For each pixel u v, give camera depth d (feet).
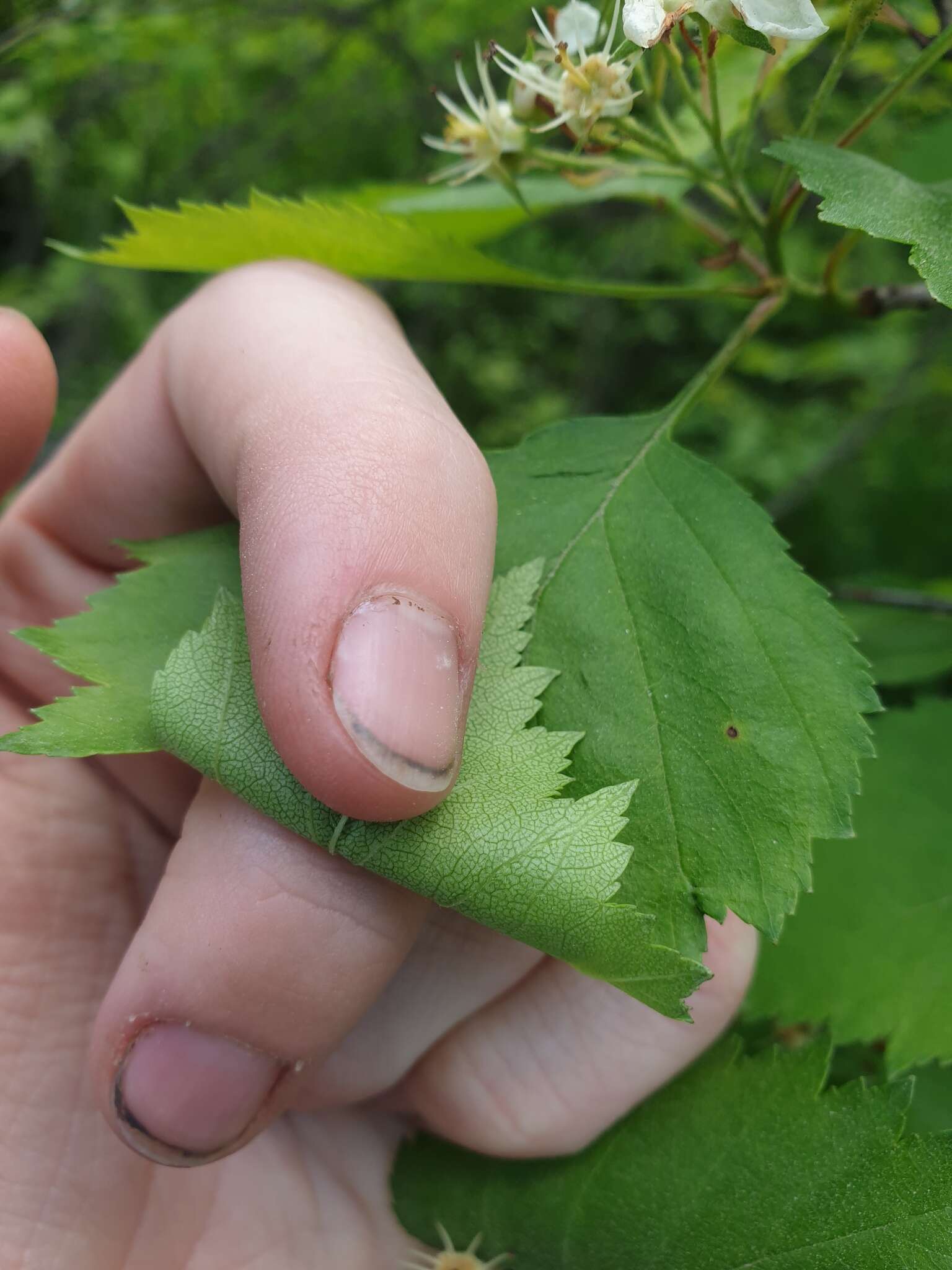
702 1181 0.29
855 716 0.22
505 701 0.23
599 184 0.33
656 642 0.23
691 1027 0.30
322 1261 0.32
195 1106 0.23
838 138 0.25
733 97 0.33
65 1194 0.30
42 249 0.99
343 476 0.22
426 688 0.20
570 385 1.29
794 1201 0.27
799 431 1.00
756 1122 0.29
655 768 0.22
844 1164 0.27
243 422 0.26
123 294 0.99
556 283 0.29
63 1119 0.30
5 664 0.35
